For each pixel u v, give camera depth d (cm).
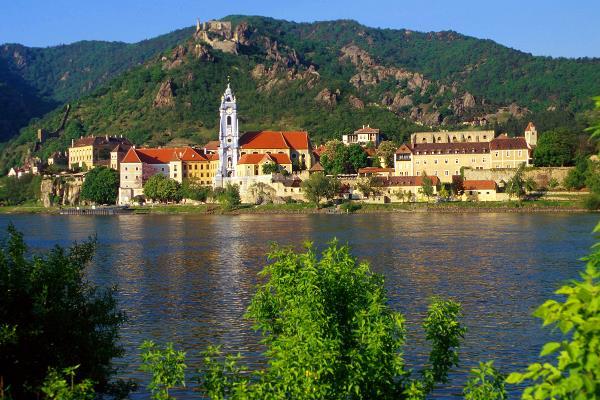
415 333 8981
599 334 3036
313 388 4691
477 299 11112
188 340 9025
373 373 4934
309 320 4888
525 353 8144
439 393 6944
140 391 7156
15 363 5441
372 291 5419
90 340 5938
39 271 5716
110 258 17025
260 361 8112
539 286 12150
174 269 15025
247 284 12950
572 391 3136
